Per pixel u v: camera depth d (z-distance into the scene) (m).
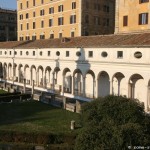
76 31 80.81
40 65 65.00
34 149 29.19
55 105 50.28
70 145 29.59
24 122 39.94
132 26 56.16
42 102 52.97
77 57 54.00
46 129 36.47
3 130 32.59
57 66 59.38
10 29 139.00
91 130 23.53
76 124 37.88
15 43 81.94
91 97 52.88
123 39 48.41
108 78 51.84
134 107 26.45
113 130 23.16
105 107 27.14
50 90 61.19
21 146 29.44
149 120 26.69
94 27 83.69
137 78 46.66
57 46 59.50
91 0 81.94
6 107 49.00
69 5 82.38
